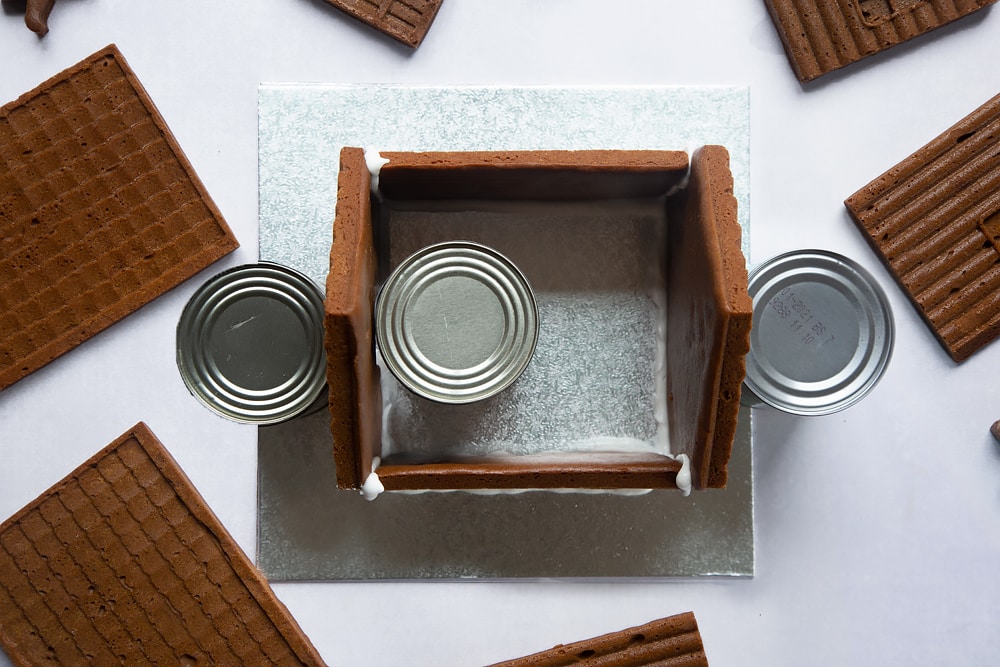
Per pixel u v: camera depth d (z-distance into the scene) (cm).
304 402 48
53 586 52
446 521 53
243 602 52
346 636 53
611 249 51
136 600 52
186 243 54
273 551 52
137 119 54
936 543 54
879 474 54
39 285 54
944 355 54
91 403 54
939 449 54
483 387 46
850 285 49
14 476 54
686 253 46
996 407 54
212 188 54
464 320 47
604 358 51
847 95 55
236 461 54
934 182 53
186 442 54
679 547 53
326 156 53
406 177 46
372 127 53
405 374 46
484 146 53
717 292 42
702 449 44
